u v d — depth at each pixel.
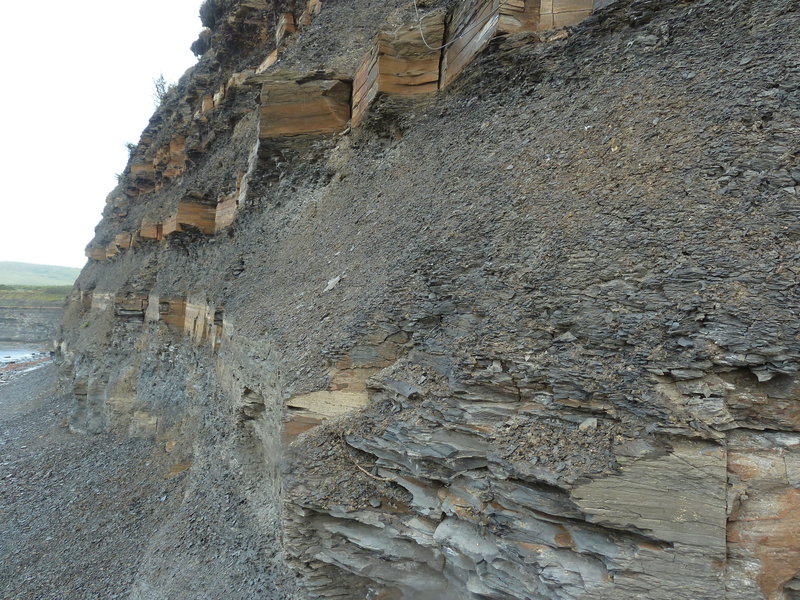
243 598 8.14
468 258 7.03
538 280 5.98
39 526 15.98
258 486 10.38
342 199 12.52
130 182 38.47
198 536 10.43
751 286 4.68
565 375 5.18
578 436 4.93
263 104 15.02
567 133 7.58
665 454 4.51
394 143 11.76
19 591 12.77
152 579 10.32
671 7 7.44
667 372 4.70
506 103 9.20
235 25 27.16
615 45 7.88
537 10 9.38
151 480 16.53
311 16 21.22
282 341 9.51
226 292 15.34
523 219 6.86
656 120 6.53
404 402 6.53
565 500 4.76
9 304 70.38
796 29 5.91
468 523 5.58
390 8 18.05
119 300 24.75
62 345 37.25
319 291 10.16
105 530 14.58
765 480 4.32
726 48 6.45
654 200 5.75
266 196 16.50
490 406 5.63
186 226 20.59
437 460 5.81
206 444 13.58
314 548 6.93
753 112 5.64
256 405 10.78
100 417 23.78
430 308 6.93
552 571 4.68
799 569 4.20
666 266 5.17
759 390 4.45
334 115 14.40
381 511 6.46
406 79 11.67
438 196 8.95
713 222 5.18
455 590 6.05
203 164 25.61
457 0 10.88
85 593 11.79
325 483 6.79
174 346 20.38
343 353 7.62
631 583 4.39
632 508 4.46
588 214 6.22
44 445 23.75
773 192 5.09
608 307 5.30
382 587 6.66
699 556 4.25
